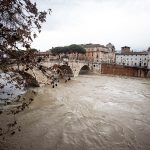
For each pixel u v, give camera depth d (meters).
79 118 16.45
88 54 86.00
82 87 32.72
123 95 28.16
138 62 83.19
